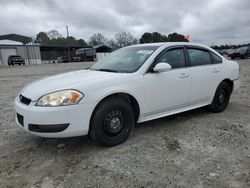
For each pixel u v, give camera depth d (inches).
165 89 151.6
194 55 174.1
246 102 231.8
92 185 99.3
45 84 130.6
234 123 169.2
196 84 170.2
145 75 142.4
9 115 199.8
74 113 117.3
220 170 108.8
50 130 115.8
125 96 140.4
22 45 1581.0
